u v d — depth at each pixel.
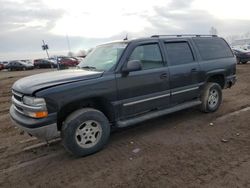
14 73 29.48
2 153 4.49
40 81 3.97
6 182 3.53
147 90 4.72
